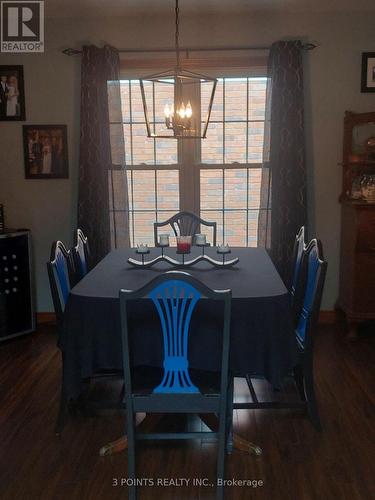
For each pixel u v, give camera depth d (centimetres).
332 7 388
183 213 381
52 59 411
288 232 407
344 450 248
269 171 407
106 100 401
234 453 247
